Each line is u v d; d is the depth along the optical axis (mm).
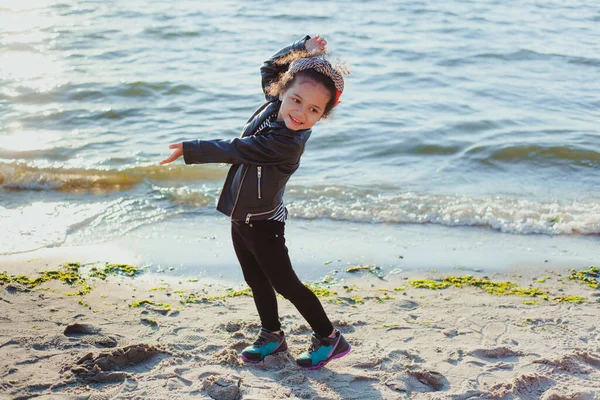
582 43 14578
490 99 10727
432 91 11148
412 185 7336
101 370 3342
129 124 9367
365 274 5109
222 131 9125
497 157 8172
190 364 3486
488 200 6910
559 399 3205
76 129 9102
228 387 3189
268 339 3535
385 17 16859
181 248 5543
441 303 4508
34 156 7953
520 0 18906
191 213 6492
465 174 7723
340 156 8258
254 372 3430
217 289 4723
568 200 6996
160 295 4531
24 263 5078
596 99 10852
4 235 5723
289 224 6266
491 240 5945
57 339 3695
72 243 5617
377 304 4473
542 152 8234
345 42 14477
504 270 5219
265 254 3229
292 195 6977
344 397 3186
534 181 7559
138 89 10773
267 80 3369
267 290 3463
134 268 5039
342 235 6008
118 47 13516
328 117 3236
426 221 6402
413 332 4004
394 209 6633
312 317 3414
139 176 7410
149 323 4008
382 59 13164
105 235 5832
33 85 10828
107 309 4223
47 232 5840
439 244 5820
